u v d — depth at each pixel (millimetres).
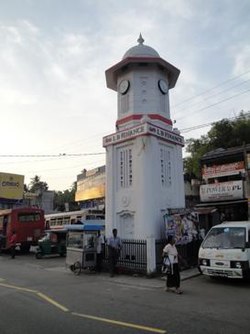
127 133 16984
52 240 23000
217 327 7199
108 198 17516
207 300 9789
